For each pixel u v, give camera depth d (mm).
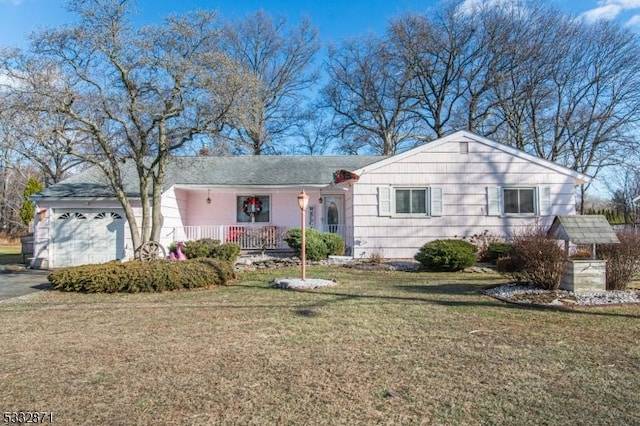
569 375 3684
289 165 18828
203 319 6000
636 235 7977
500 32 27609
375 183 13977
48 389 3479
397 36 30891
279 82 34031
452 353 4328
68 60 11000
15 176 37844
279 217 17891
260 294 8102
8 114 10289
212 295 8125
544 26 25922
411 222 13930
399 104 32250
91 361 4184
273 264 13227
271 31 33688
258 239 16641
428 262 11477
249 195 17938
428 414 2971
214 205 17812
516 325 5449
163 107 11703
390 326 5445
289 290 8516
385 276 10570
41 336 5156
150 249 12547
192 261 9633
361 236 13930
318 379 3641
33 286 9961
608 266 7695
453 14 29609
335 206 17875
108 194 14672
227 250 13602
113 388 3486
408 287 8703
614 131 24359
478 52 29172
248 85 11844
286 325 5555
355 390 3398
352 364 4020
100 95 11305
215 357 4266
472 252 11594
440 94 31453
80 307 7070
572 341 4707
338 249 14594
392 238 13938
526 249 8016
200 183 16156
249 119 12367
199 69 11211
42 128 10469
